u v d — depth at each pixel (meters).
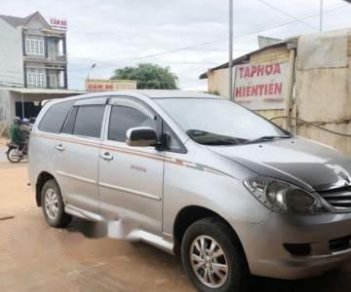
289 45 10.80
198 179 4.44
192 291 4.67
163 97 5.49
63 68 60.28
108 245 6.11
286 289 4.61
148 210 5.02
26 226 7.18
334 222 4.03
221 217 4.25
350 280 4.79
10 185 11.29
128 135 4.83
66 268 5.38
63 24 59.62
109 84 43.88
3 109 39.97
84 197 6.09
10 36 56.69
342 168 4.53
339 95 10.02
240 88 12.20
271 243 3.96
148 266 5.37
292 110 10.89
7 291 4.81
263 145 4.87
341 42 9.91
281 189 4.00
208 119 5.27
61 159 6.53
